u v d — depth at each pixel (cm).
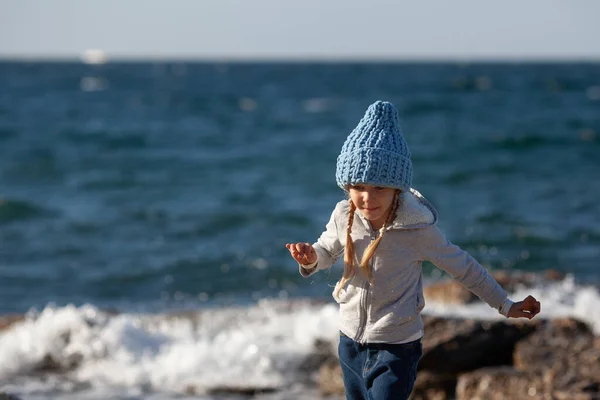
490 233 1323
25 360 672
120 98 5481
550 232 1326
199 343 677
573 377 543
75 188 1792
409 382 347
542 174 1992
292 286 1050
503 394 543
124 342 688
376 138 339
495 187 1805
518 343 603
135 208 1548
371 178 335
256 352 665
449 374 596
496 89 6856
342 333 361
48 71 13788
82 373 652
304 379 636
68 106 4497
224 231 1366
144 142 2734
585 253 1202
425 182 1883
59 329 696
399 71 14500
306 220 1448
